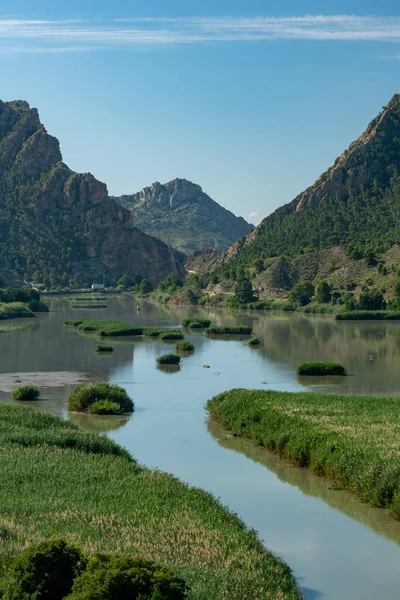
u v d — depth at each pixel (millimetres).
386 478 39500
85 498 35750
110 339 128000
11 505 33688
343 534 35719
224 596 24547
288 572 29328
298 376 87375
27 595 22141
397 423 52312
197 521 32500
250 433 55156
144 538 29484
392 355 106438
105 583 21453
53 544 23359
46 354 106375
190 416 63812
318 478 44844
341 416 55188
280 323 163250
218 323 163750
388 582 30312
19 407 58188
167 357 97562
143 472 41500
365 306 179875
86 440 47531
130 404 66812
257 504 40125
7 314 171250
